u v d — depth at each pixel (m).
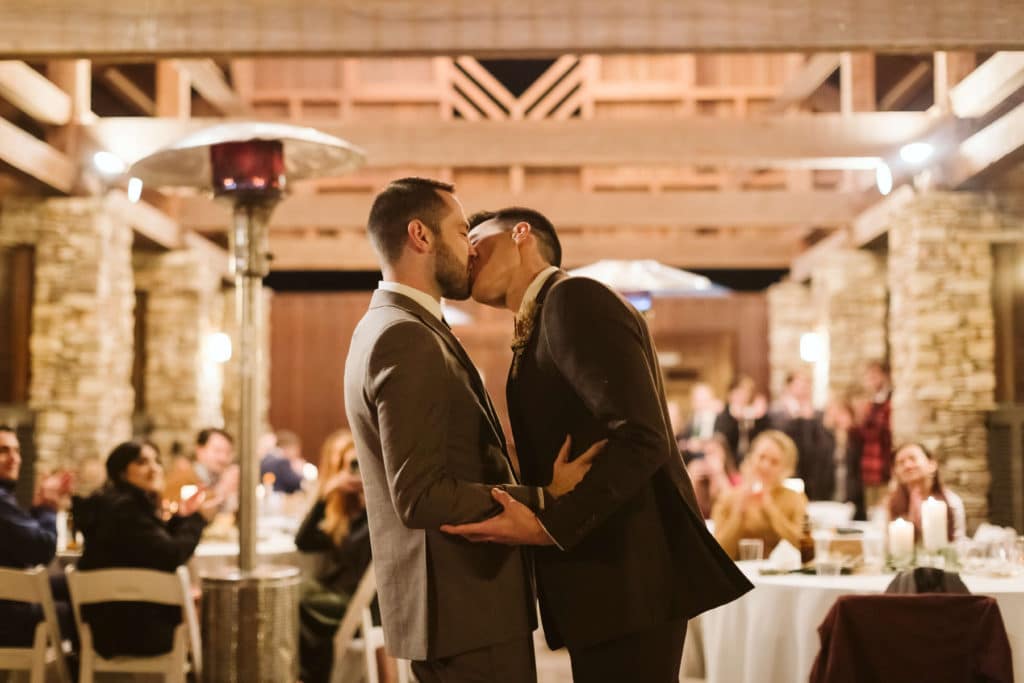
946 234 7.82
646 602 2.26
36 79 7.17
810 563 4.43
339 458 4.90
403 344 2.17
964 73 7.74
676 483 2.35
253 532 3.70
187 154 3.89
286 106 12.20
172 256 10.30
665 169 12.29
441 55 4.95
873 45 4.73
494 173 12.24
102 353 7.95
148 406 10.25
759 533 4.77
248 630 3.57
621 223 10.13
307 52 4.88
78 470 7.80
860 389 10.20
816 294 10.83
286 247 11.84
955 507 4.78
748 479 5.07
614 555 2.27
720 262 12.13
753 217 10.10
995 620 3.33
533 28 4.85
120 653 4.14
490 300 2.52
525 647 2.29
